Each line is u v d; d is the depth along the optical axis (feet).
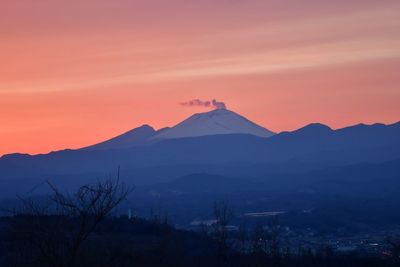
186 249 393.70
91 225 221.46
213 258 380.58
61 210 226.79
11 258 261.44
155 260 312.71
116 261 269.64
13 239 253.44
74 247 218.18
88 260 243.81
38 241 221.46
